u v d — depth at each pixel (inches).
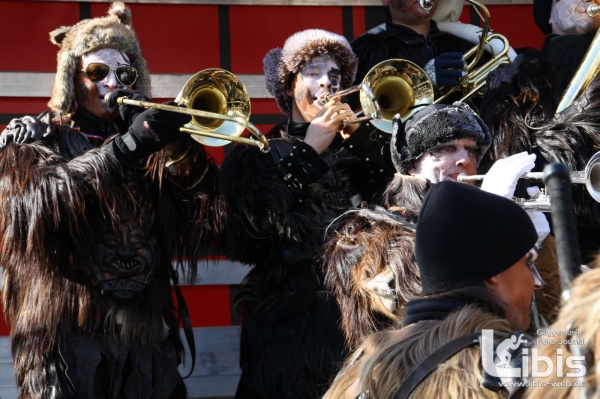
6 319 229.6
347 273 184.9
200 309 290.5
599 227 226.4
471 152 191.2
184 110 205.2
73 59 223.5
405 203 189.5
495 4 323.9
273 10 309.3
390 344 121.3
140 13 299.7
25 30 290.5
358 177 242.1
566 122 230.4
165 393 210.7
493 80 242.7
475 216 123.2
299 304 222.2
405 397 114.7
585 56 233.9
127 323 206.1
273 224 222.4
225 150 301.9
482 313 119.1
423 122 189.6
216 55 305.0
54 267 203.0
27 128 211.9
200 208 217.6
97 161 203.0
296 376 217.8
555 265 177.2
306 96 243.8
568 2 253.3
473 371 112.7
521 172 167.6
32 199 200.5
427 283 125.0
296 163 225.9
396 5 274.5
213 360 288.8
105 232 205.9
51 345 201.9
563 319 94.9
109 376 203.9
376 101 231.9
